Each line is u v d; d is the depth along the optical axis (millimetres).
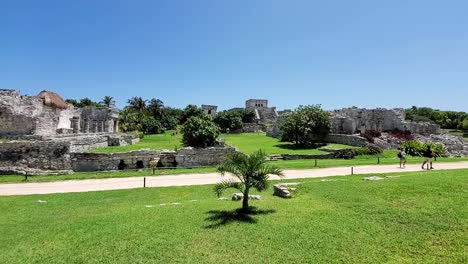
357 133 52594
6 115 37250
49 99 51094
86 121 57344
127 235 12055
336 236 11578
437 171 23078
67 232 12711
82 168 31578
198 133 39062
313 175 25125
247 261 9969
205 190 20938
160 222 13367
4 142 30266
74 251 10930
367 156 39500
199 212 14625
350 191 17078
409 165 30359
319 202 15734
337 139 50594
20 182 25281
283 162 33406
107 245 11258
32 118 37656
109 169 32031
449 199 14797
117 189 22047
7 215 15836
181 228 12602
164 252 10625
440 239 11070
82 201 18688
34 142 30688
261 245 11008
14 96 38000
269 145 49875
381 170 26828
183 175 27406
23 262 10242
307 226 12516
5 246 11664
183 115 104438
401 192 16141
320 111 50812
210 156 34281
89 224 13531
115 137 44688
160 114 105312
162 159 33594
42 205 17781
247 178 14609
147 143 50219
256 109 114875
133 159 32875
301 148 46312
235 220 13289
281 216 13727
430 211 13391
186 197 19141
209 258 10180
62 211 16484
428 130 55219
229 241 11344
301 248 10758
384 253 10344
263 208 15000
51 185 23953
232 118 83688
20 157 30344
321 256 10219
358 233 11805
